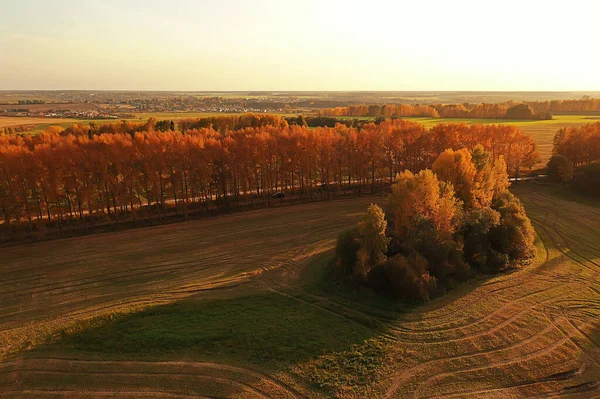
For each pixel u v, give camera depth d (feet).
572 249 195.72
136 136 243.40
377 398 101.96
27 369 113.19
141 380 107.76
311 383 107.04
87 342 124.36
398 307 142.72
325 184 317.83
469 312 139.13
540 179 335.67
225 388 104.78
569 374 110.52
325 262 181.16
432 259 157.99
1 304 151.02
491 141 329.11
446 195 178.81
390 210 188.85
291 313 139.95
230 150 260.62
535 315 137.59
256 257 191.42
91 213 230.48
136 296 154.71
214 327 130.31
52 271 178.19
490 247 180.04
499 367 112.98
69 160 221.05
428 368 112.57
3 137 288.51
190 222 241.76
